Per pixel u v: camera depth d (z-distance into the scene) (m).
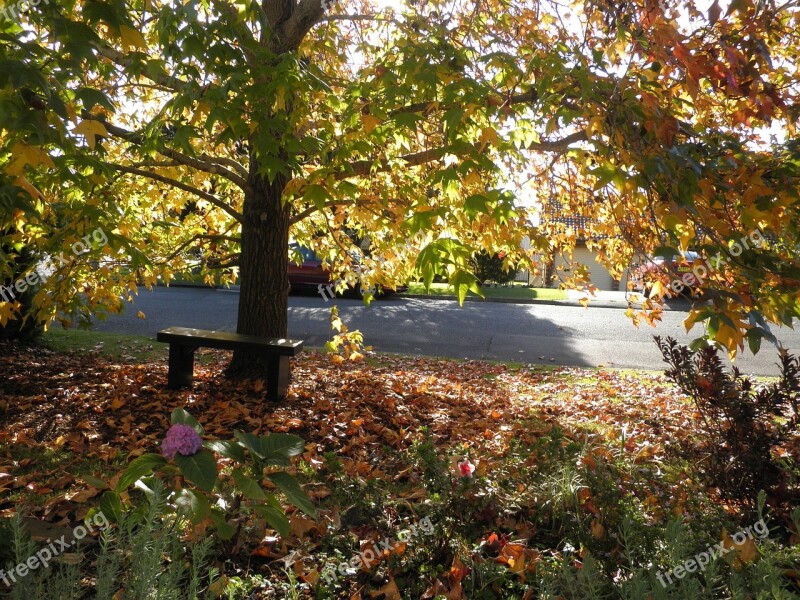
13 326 8.64
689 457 3.59
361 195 4.71
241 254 6.58
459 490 3.14
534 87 4.02
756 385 7.61
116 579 2.40
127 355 9.06
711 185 3.12
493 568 2.67
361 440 4.99
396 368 9.12
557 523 3.20
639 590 2.03
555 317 14.80
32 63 2.58
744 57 3.24
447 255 2.82
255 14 3.76
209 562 2.77
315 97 4.71
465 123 3.83
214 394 6.18
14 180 2.68
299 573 2.74
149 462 2.50
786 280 2.92
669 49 3.21
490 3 5.68
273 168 3.78
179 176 6.99
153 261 6.96
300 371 7.87
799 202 3.11
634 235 3.98
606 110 3.28
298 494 2.56
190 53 3.63
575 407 6.83
